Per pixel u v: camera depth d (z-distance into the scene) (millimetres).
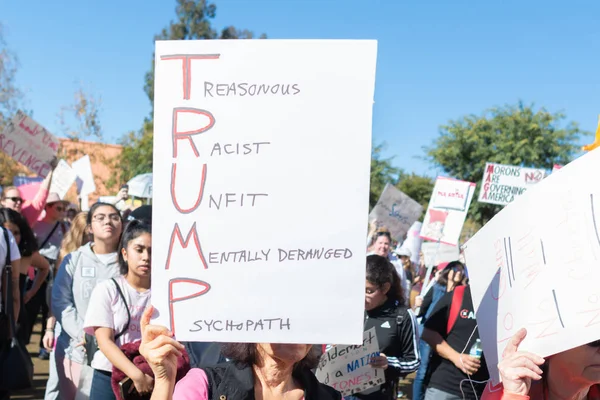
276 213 1836
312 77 1837
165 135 1861
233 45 1852
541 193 1949
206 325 1833
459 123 30359
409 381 8812
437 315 4152
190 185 1853
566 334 1796
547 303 1859
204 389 1850
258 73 1846
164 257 1847
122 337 3367
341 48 1834
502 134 29172
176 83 1861
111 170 31922
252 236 1838
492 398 1975
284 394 1927
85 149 29828
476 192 28219
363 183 1821
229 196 1846
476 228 28328
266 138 1841
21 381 4590
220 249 1843
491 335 2043
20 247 5555
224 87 1852
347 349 3473
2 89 26344
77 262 4281
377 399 3605
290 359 1884
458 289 4168
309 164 1834
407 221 9180
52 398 4777
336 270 1821
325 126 1833
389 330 3756
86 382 4098
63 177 10633
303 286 1825
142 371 2803
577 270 1815
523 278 1949
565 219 1869
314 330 1819
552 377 2027
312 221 1830
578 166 1866
